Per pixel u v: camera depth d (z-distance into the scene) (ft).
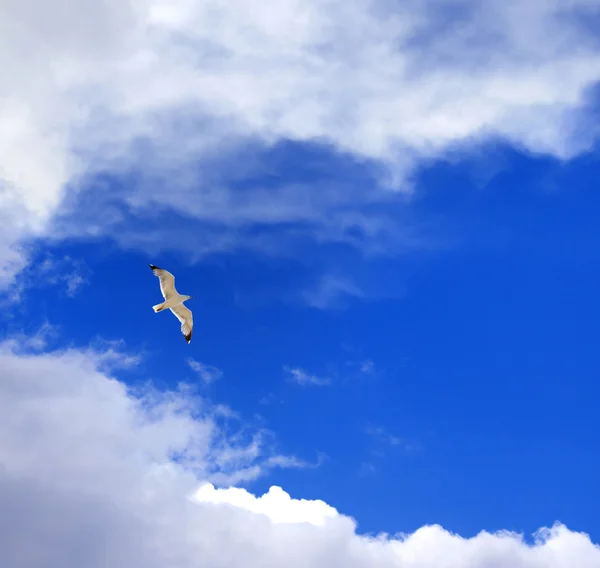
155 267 91.71
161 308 90.33
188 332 90.53
